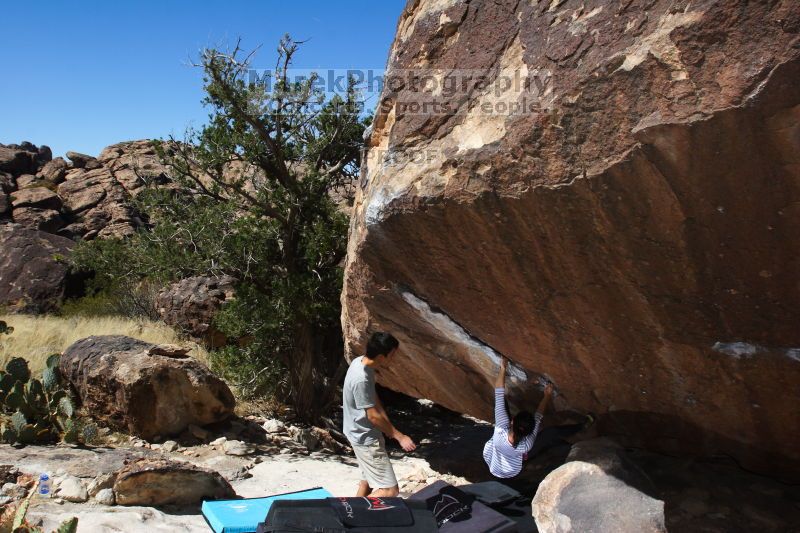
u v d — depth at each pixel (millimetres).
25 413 6461
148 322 13562
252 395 10047
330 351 11453
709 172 2377
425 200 3176
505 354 4164
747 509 3867
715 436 3918
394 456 8758
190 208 10641
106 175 31141
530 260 3191
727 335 3021
